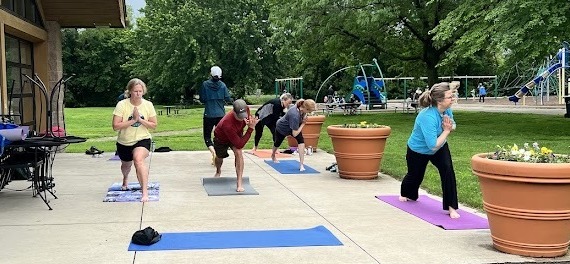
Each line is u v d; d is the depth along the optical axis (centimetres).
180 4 5156
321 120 1353
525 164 476
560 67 3472
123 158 775
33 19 1256
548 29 1463
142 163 745
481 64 5425
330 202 744
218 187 848
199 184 884
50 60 1343
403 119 2581
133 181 909
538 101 4219
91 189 838
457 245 538
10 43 1148
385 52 2792
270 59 5053
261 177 959
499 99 5166
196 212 681
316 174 994
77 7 1316
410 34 2708
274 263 481
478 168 512
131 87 748
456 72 5928
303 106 1032
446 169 657
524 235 496
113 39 5797
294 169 1053
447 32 1808
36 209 696
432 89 650
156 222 629
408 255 504
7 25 1029
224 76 5009
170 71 4956
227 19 4928
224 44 4834
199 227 606
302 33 2539
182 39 4844
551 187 477
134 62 5481
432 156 687
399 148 1398
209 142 1116
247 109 803
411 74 3059
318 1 2400
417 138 696
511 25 1563
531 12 1497
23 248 527
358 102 3148
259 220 640
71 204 728
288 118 1091
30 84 1295
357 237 566
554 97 4684
